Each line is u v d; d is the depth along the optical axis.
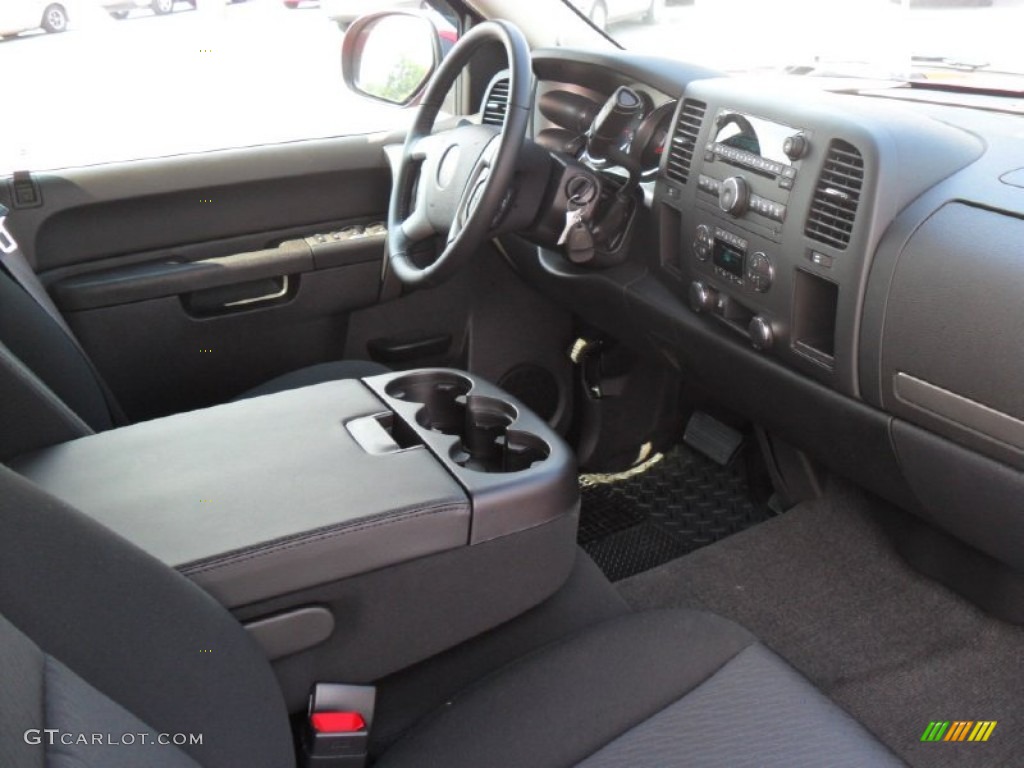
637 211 1.77
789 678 0.97
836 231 1.34
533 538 1.10
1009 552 1.36
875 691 1.52
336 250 2.03
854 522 1.89
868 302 1.32
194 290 1.91
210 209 1.95
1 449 1.11
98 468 1.08
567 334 2.26
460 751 0.91
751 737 0.91
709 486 2.10
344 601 1.00
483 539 1.05
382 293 2.10
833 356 1.40
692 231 1.61
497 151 1.50
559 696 0.96
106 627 0.71
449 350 2.20
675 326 1.74
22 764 0.48
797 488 1.95
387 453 1.12
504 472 1.19
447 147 1.71
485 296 2.17
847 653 1.60
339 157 2.03
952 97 1.66
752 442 2.05
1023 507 1.23
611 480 2.15
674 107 1.70
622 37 2.19
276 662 0.98
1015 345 1.15
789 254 1.42
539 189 1.64
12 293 1.27
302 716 1.03
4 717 0.48
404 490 1.04
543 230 1.68
